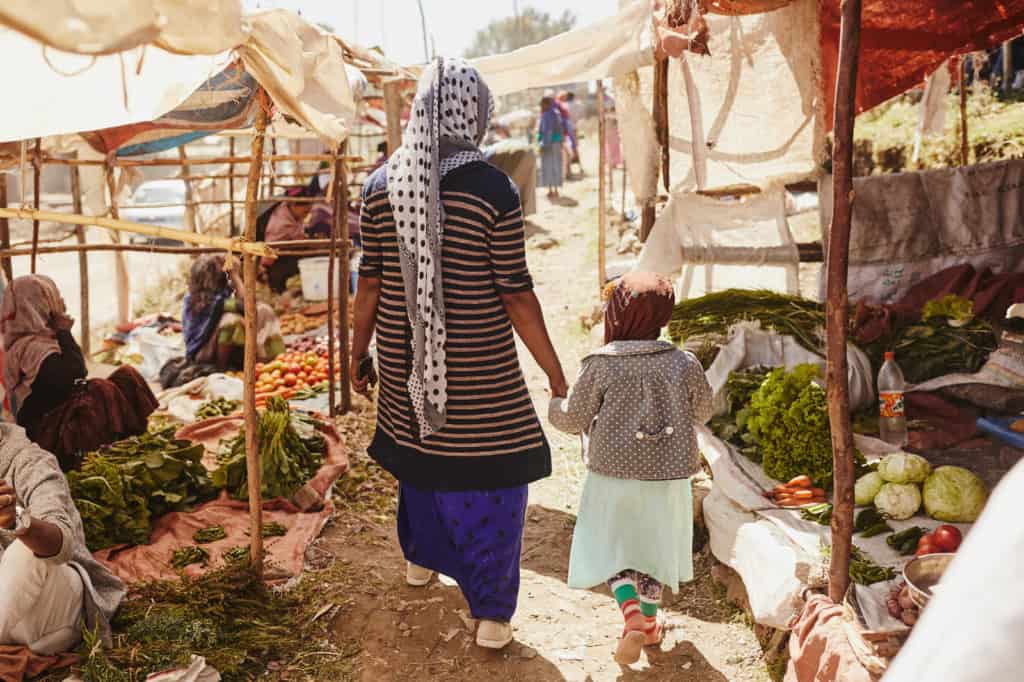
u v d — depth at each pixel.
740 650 3.69
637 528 3.50
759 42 6.04
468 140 3.51
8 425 3.64
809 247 6.77
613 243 12.97
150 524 4.80
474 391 3.51
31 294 5.10
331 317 6.65
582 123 32.34
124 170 8.18
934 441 4.66
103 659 3.27
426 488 3.61
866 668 2.64
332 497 5.32
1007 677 0.62
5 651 3.22
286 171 15.30
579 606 4.15
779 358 5.40
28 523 3.12
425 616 4.04
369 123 14.57
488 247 3.44
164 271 14.50
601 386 3.48
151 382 8.23
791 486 4.12
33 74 2.94
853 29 2.80
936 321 5.50
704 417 3.63
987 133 10.64
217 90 5.00
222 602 3.84
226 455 5.43
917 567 2.95
